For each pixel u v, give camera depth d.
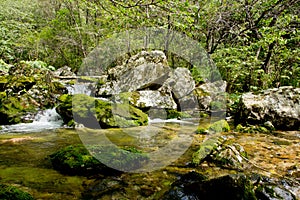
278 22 8.12
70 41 15.73
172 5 3.93
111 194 2.33
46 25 16.41
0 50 10.46
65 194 2.31
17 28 13.35
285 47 8.50
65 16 16.52
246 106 5.99
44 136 4.70
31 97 6.73
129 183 2.58
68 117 5.95
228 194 2.04
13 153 3.53
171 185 2.52
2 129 5.41
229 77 9.01
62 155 3.00
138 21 4.36
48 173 2.78
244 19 9.04
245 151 3.61
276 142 4.47
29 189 2.38
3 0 14.09
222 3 8.52
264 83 8.46
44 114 6.42
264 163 3.30
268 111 5.80
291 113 5.66
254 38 8.88
